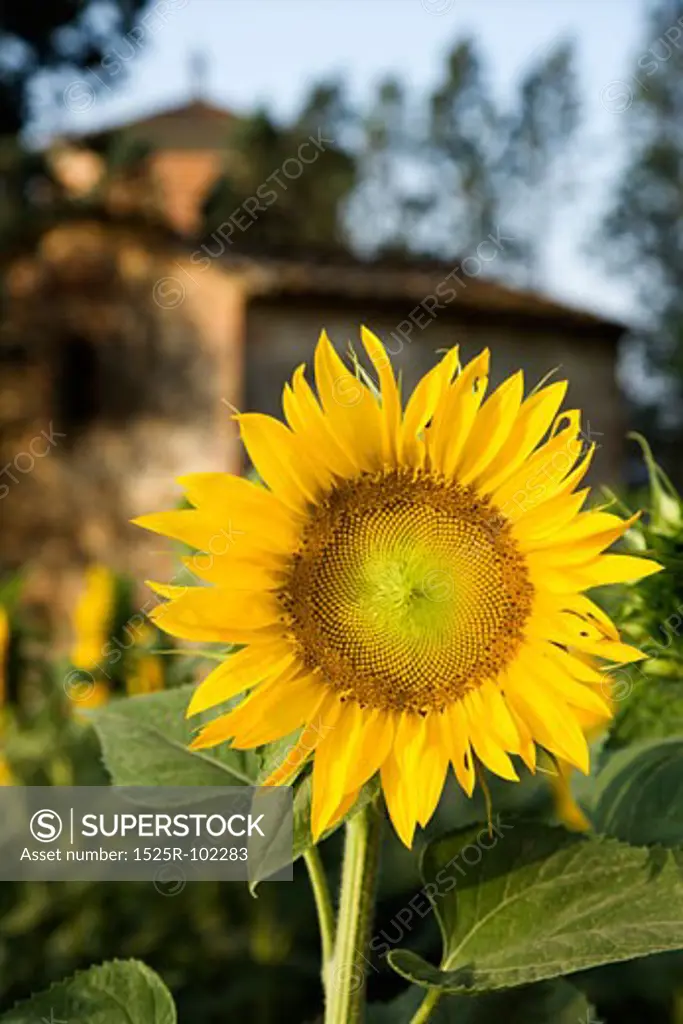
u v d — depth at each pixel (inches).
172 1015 25.2
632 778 27.8
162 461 201.5
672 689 27.4
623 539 28.1
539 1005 29.9
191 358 199.3
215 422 195.8
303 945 56.8
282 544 24.4
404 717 24.3
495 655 24.3
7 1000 53.9
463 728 24.3
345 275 204.2
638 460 205.5
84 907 57.0
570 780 30.1
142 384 202.4
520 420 24.5
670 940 23.0
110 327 203.9
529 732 24.0
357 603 24.4
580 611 23.9
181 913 57.4
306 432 24.2
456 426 24.5
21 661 60.4
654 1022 44.6
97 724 27.7
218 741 23.6
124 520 204.1
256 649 24.1
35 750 59.2
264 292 193.0
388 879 46.5
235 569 23.9
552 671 24.1
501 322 206.5
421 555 24.4
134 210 204.5
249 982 54.1
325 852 51.3
